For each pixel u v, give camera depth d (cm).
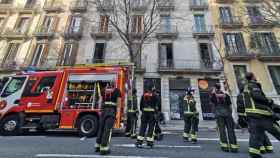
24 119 930
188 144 703
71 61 2214
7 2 2686
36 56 2306
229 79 2038
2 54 2327
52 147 624
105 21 2398
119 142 725
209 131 1305
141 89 2022
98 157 494
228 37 2250
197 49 2195
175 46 2219
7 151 566
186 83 2069
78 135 957
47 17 2525
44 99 938
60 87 947
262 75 2044
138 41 2231
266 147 568
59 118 909
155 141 763
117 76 932
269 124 473
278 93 1981
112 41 2283
